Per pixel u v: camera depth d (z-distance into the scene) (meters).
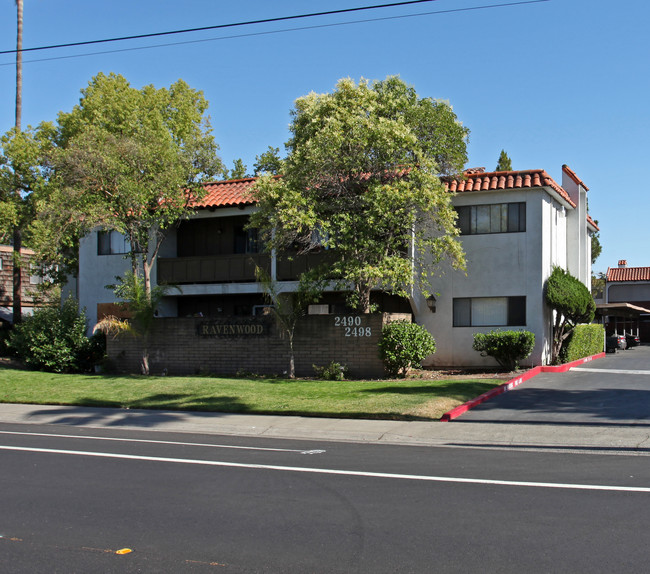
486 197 22.12
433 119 20.34
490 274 21.97
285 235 19.34
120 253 26.20
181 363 21.56
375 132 18.34
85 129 23.23
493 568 5.19
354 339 19.62
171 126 32.50
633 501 7.15
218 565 5.34
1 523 6.54
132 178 21.23
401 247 22.00
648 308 49.62
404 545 5.76
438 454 10.27
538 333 21.42
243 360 20.84
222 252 26.31
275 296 20.00
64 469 9.16
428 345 19.38
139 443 11.52
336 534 6.09
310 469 9.10
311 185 19.16
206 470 9.07
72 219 20.47
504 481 8.22
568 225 26.64
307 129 19.67
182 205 21.94
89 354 22.84
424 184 18.69
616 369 21.55
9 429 13.42
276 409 14.50
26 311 38.00
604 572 5.08
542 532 6.06
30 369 23.05
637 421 12.35
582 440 11.05
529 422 12.63
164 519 6.64
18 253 27.83
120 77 31.14
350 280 19.94
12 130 26.56
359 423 13.17
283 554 5.58
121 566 5.34
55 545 5.86
